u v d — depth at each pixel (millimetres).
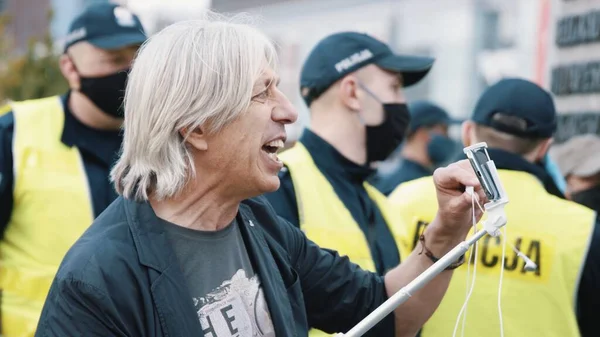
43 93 11070
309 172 2875
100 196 3520
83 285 1688
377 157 3070
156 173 1808
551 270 2836
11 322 3414
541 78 4969
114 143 3621
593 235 2861
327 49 3049
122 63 3576
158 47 1834
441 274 2191
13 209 3443
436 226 2162
